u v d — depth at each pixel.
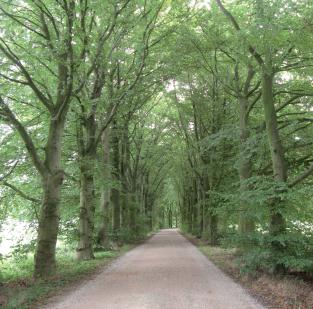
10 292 10.73
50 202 13.91
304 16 12.70
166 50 19.88
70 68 13.41
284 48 14.89
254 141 17.16
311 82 19.38
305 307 8.62
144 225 46.81
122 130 28.88
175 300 9.77
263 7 11.99
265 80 14.92
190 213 51.84
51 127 14.24
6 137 16.55
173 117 38.09
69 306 9.37
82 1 13.84
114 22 14.80
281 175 14.15
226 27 18.41
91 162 19.66
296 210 13.36
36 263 13.69
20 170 18.47
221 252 22.05
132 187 42.03
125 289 11.50
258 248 12.95
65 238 23.50
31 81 13.60
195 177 38.50
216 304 9.26
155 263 18.38
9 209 18.48
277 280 11.67
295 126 18.91
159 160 54.59
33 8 14.25
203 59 20.88
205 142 21.14
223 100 28.00
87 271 15.52
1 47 12.94
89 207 20.78
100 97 18.55
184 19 19.12
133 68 20.38
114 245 27.62
